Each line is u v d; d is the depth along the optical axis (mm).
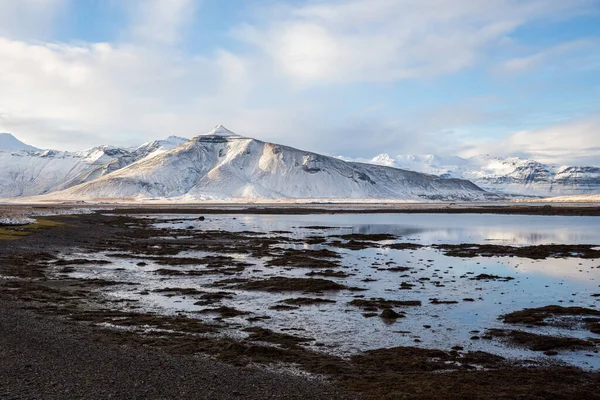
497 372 15492
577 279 34094
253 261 42719
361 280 33625
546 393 13430
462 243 59406
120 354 15938
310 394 12984
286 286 30547
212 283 31906
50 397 11898
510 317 23094
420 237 67500
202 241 59438
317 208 191625
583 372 15703
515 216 128375
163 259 42812
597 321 22531
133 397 12172
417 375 15016
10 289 27312
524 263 41969
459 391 13477
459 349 18219
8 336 17297
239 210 166750
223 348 17219
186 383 13406
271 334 19719
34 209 131375
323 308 25062
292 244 57188
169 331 19750
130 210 158750
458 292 29484
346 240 62594
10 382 12773
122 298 26578
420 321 22484
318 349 17953
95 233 65375
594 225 91688
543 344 18750
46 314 21719
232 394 12734
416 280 33656
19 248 44406
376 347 18406
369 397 12875
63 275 33250
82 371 13977
